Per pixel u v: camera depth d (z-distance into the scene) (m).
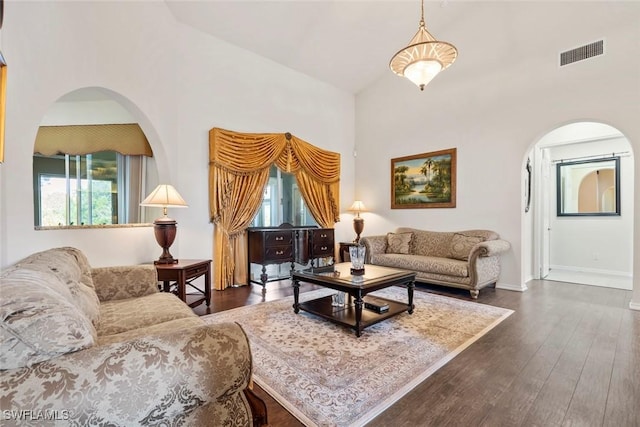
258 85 4.89
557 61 3.97
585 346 2.43
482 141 4.62
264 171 4.85
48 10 2.53
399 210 5.69
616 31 3.57
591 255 5.52
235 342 1.14
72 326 0.93
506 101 4.39
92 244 3.04
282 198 5.39
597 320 3.01
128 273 2.36
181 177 4.02
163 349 1.00
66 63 2.69
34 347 0.86
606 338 2.58
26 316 0.87
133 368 0.94
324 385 1.90
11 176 2.25
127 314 1.90
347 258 5.97
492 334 2.67
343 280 2.84
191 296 3.91
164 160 3.79
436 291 4.23
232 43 4.56
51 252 1.92
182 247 4.04
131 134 4.47
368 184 6.21
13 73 2.24
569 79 3.88
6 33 2.17
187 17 3.97
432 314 3.21
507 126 4.38
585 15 3.77
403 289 4.32
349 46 5.10
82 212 4.70
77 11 2.79
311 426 1.55
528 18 4.19
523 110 4.24
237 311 3.31
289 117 5.32
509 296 3.92
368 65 5.66
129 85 3.31
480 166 4.64
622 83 3.53
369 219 6.19
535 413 1.63
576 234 5.68
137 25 3.39
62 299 1.09
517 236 4.30
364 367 2.11
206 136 4.29
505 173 4.41
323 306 3.14
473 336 2.63
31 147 2.41
